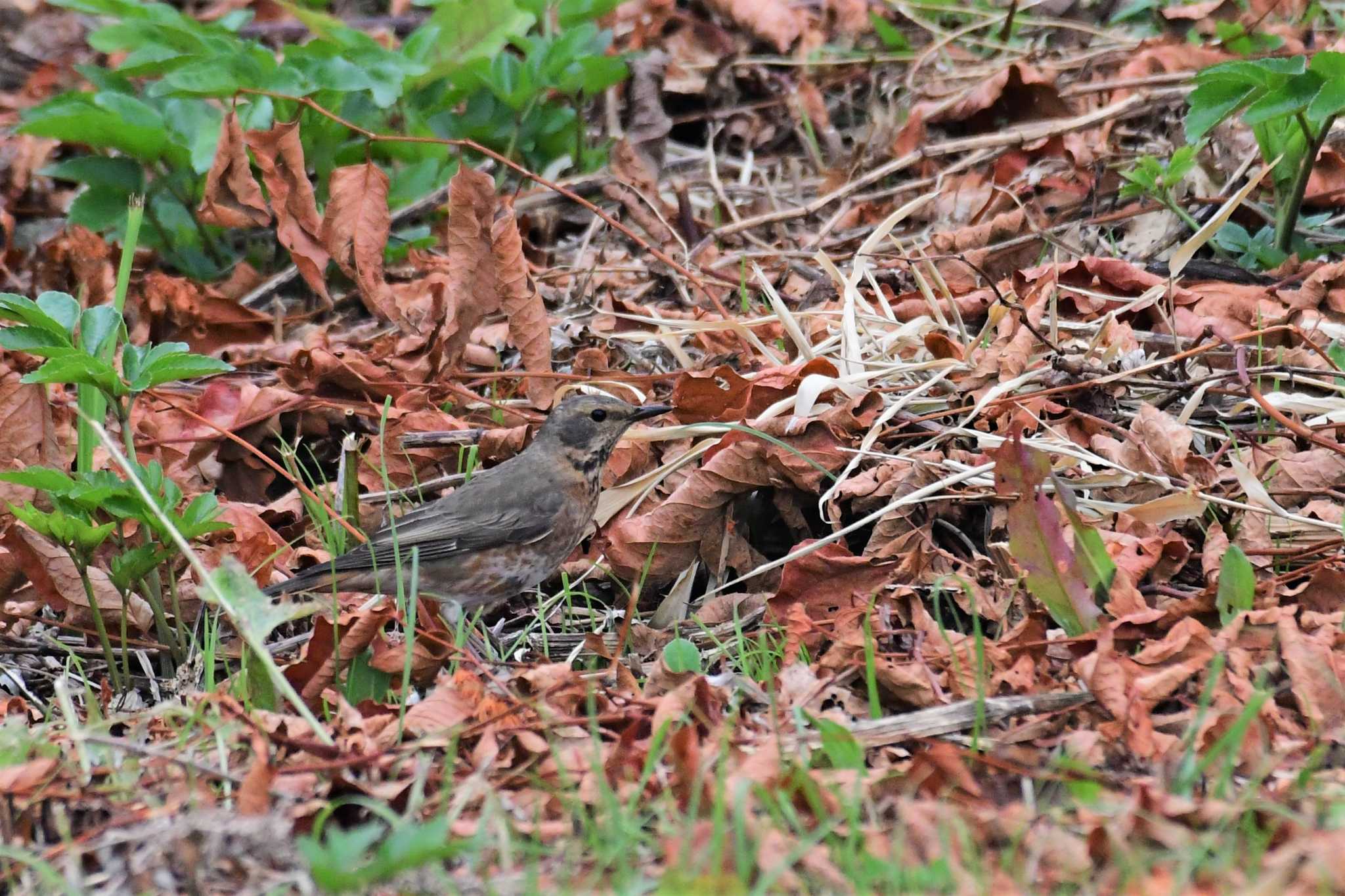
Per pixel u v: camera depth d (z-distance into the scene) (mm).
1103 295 12789
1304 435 10422
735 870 6844
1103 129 15758
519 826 7449
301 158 13688
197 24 16719
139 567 10320
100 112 15516
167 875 7234
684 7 20500
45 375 9836
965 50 18531
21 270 16500
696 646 10461
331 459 13422
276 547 11773
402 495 12438
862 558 10312
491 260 13070
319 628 9500
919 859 6945
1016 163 15609
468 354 14078
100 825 7758
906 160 15758
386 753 8117
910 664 9008
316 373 13164
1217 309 12570
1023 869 6773
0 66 21766
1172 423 10773
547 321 13227
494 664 10180
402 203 16562
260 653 8750
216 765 8414
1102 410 11648
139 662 11297
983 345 12242
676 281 14883
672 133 18938
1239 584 8945
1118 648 9055
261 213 14148
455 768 8289
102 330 10414
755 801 7531
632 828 7141
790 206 16609
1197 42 17109
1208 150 14672
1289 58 11820
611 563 11430
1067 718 8266
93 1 16266
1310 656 8320
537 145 17391
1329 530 10156
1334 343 11891
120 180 16188
